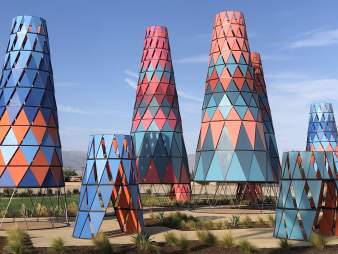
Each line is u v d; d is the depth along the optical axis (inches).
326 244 990.4
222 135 1769.2
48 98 1382.9
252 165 1736.0
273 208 1935.3
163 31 2263.8
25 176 1290.6
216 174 1742.1
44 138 1338.6
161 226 1298.0
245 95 1811.0
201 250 914.7
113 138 1139.9
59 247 909.2
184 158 2187.5
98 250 910.4
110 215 1644.9
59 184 1360.7
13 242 914.1
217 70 1860.2
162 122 2150.6
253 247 903.1
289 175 1099.3
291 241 1036.5
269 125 2357.3
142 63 2255.2
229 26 1881.2
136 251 901.8
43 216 1628.9
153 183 2085.4
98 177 1111.0
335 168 1128.2
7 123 1323.8
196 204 2126.0
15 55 1384.1
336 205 1139.9
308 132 2881.4
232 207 1978.3
